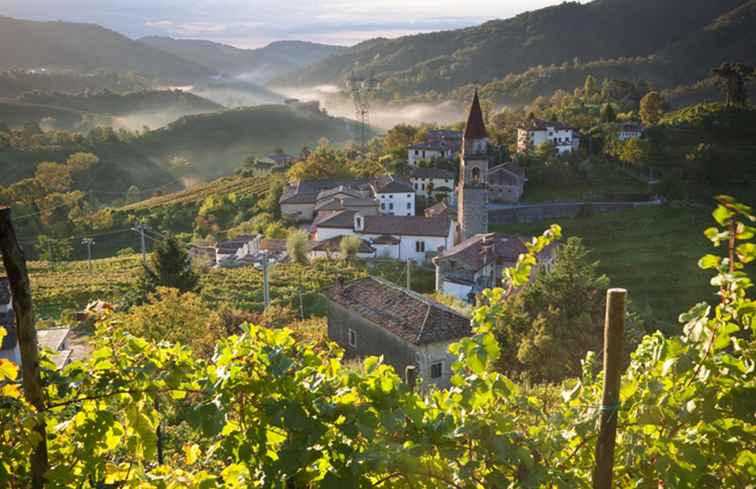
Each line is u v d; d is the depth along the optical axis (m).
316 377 5.19
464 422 4.93
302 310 47.12
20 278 4.75
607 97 185.12
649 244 77.06
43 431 5.07
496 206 92.94
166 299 24.56
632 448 5.02
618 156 112.00
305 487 5.17
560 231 5.34
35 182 143.88
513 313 23.58
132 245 103.75
